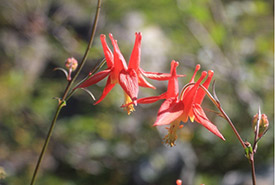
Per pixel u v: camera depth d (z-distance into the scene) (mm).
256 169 9000
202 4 11039
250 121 10023
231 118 10227
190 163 9461
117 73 4113
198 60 11391
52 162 10023
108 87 4141
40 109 10445
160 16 11383
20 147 10312
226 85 10688
